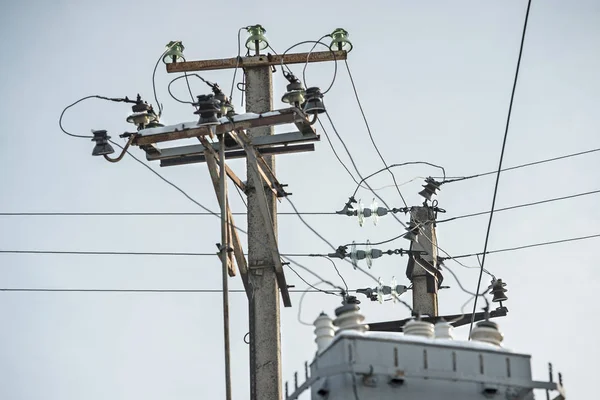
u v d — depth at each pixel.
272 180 85.00
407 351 58.69
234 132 81.06
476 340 61.84
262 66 88.31
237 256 82.50
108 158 81.25
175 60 88.94
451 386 59.16
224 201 78.19
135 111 81.56
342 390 58.38
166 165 84.31
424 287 93.50
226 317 75.56
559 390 59.81
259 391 81.50
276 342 82.19
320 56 88.56
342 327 61.31
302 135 82.94
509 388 59.75
